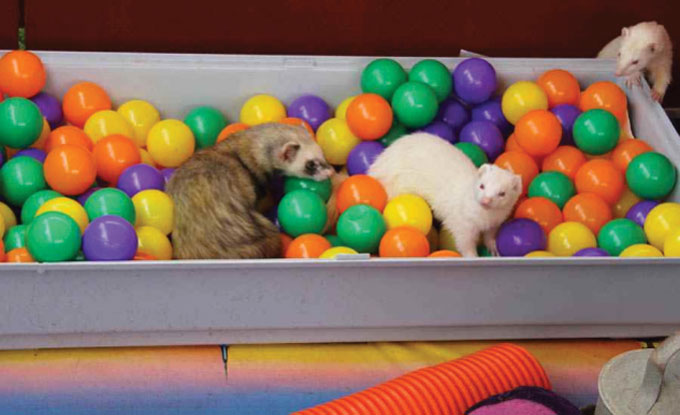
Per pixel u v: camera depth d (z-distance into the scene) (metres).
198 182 2.38
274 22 2.77
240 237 2.35
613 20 2.83
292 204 2.39
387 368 2.25
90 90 2.57
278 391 2.21
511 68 2.67
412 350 2.28
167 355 2.25
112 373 2.21
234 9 2.75
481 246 2.48
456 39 2.81
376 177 2.47
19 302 2.19
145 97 2.62
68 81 2.59
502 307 2.27
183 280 2.20
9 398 2.17
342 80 2.65
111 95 2.61
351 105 2.54
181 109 2.64
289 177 2.47
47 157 2.41
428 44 2.81
